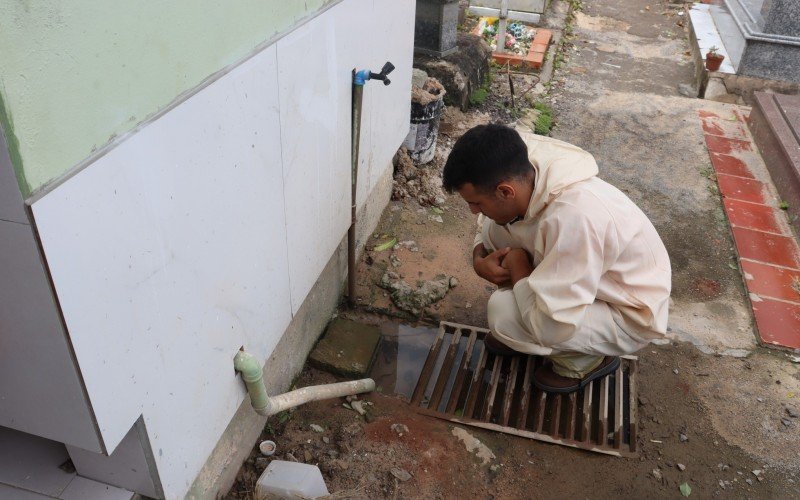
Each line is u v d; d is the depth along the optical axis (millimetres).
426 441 2434
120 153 1150
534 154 2330
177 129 1314
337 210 2543
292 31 1794
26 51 917
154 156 1254
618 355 2547
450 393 2717
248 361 1841
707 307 3297
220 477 2078
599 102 5805
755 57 5879
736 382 2826
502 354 2850
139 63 1169
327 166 2314
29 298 1093
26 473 1627
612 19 8219
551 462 2406
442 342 2965
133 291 1271
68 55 995
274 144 1803
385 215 3791
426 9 4984
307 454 2320
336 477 2246
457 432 2490
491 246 2732
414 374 2805
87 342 1165
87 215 1095
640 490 2326
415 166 4227
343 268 3102
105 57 1078
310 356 2746
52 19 950
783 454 2500
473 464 2367
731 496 2330
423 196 3982
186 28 1295
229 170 1565
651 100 5891
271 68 1693
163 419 1497
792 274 3551
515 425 2600
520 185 2205
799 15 5645
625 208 2279
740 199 4297
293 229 2090
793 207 4090
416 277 3293
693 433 2570
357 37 2389
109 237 1163
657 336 2428
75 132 1043
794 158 4320
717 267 3623
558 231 2162
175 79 1293
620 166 4707
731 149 5004
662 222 4031
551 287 2182
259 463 2268
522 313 2373
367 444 2393
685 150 4973
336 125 2328
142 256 1276
